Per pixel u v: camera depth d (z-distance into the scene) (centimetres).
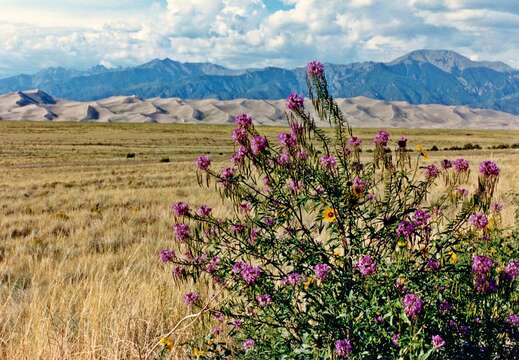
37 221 1413
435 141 11125
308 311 344
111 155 6512
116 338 425
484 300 322
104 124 18125
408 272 314
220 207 1236
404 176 365
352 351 304
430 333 309
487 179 353
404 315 289
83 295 600
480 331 323
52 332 447
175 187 2494
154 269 729
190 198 1870
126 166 4616
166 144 9444
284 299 335
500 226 523
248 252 363
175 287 553
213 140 10944
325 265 322
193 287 534
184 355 422
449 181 390
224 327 441
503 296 326
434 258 331
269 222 361
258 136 352
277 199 361
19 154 6412
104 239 1124
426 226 353
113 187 2638
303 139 351
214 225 388
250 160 357
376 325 308
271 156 355
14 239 1176
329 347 299
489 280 308
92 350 405
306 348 321
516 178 1692
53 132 12750
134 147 8344
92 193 2170
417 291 312
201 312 394
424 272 319
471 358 325
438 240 350
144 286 584
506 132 19850
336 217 349
